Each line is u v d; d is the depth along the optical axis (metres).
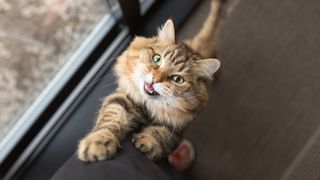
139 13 0.78
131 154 0.50
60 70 0.75
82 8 0.72
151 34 0.81
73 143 0.76
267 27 0.82
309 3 0.83
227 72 0.80
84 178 0.46
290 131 0.76
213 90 0.79
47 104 0.74
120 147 0.50
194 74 0.55
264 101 0.78
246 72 0.80
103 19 0.76
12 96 0.71
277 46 0.81
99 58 0.78
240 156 0.76
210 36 0.70
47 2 0.68
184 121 0.58
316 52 0.80
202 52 0.68
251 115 0.78
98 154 0.48
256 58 0.81
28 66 0.71
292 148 0.75
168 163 0.58
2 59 0.68
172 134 0.57
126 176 0.46
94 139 0.49
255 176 0.75
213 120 0.78
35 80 0.73
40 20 0.69
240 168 0.75
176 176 0.58
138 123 0.57
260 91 0.79
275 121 0.77
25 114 0.73
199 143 0.77
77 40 0.75
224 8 0.71
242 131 0.77
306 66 0.80
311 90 0.78
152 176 0.48
